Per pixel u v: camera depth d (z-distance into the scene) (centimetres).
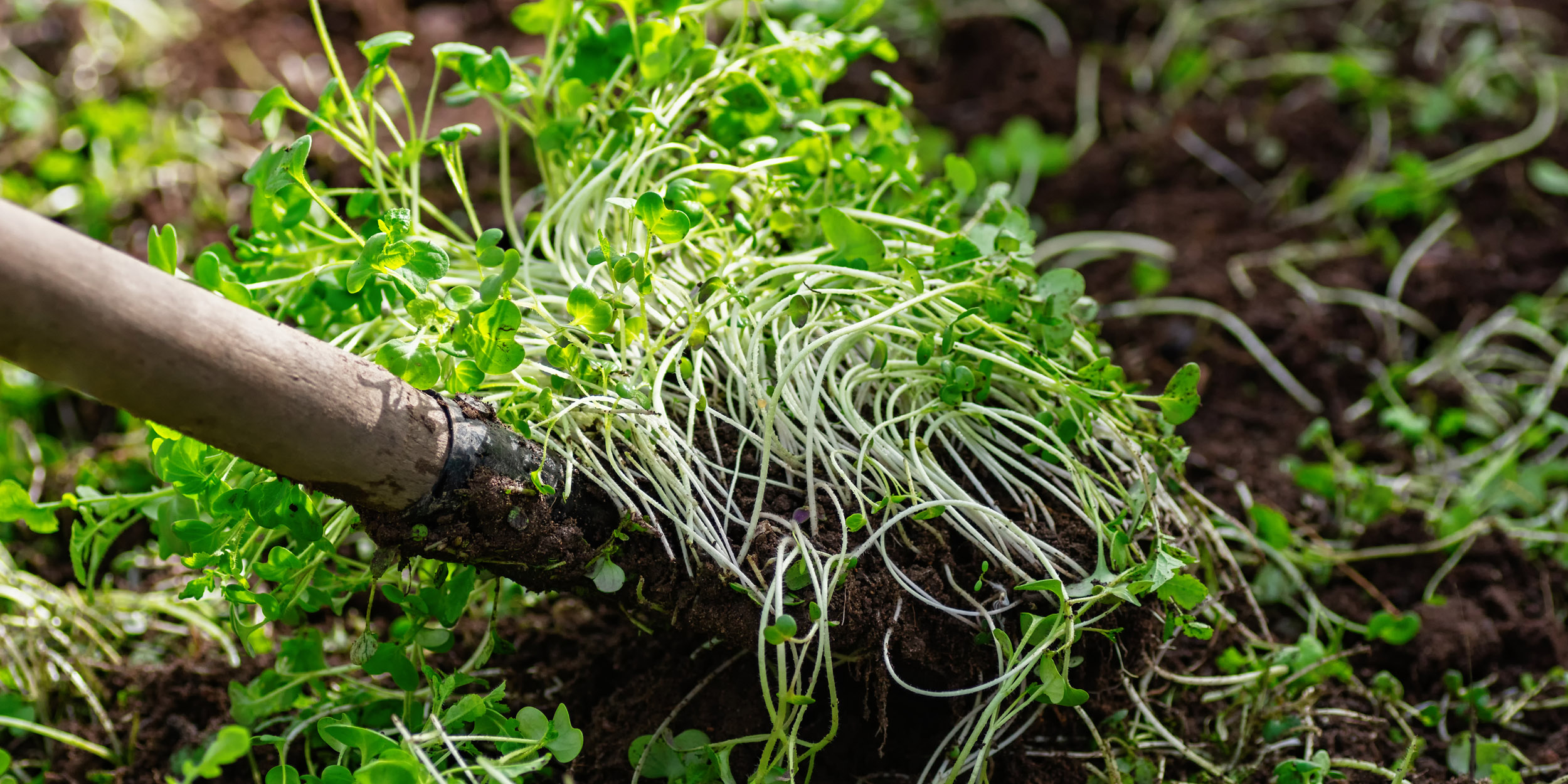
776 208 106
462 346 94
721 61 106
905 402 102
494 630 102
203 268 95
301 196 102
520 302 98
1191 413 100
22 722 104
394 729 103
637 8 105
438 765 96
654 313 99
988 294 101
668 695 103
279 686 103
